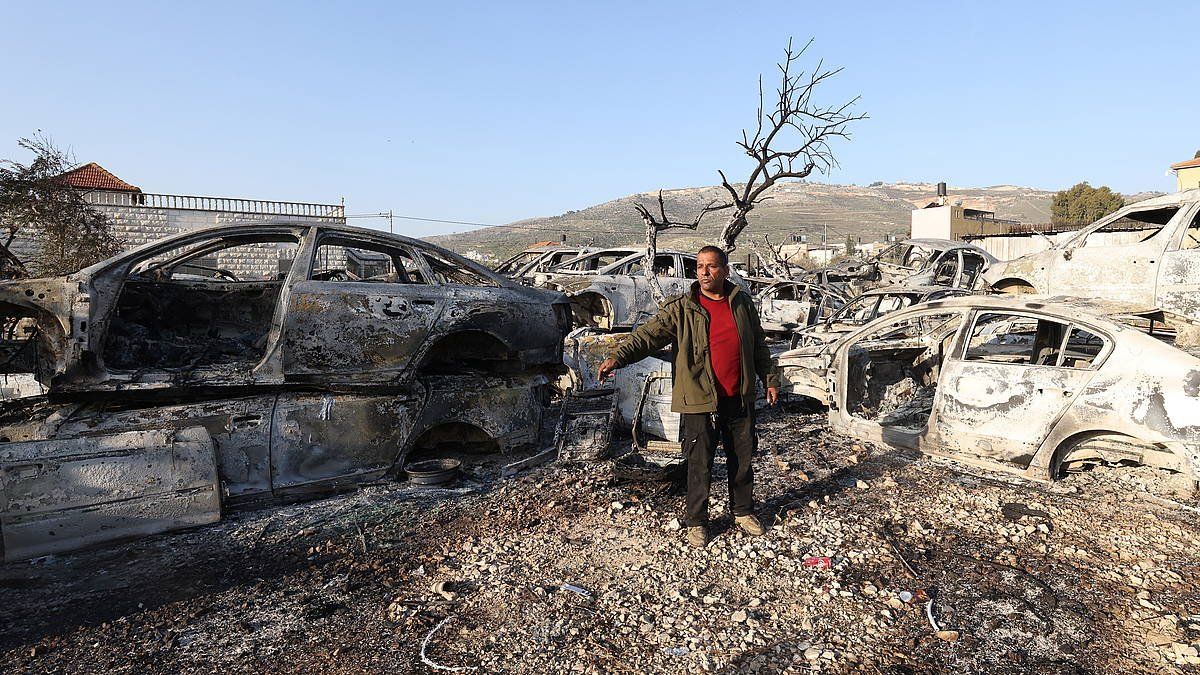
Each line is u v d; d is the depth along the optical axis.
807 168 9.12
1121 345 4.47
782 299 14.55
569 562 3.69
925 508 4.45
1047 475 4.74
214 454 4.23
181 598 3.30
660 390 6.11
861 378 6.73
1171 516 4.21
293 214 28.77
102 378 4.27
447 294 5.16
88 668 2.71
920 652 2.82
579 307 11.77
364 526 4.20
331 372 4.74
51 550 3.69
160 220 26.59
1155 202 7.77
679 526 4.14
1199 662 2.70
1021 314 5.09
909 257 16.20
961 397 5.17
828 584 3.40
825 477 5.12
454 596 3.31
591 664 2.73
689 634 2.96
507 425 5.52
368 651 2.84
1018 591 3.34
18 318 4.61
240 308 6.04
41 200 19.16
